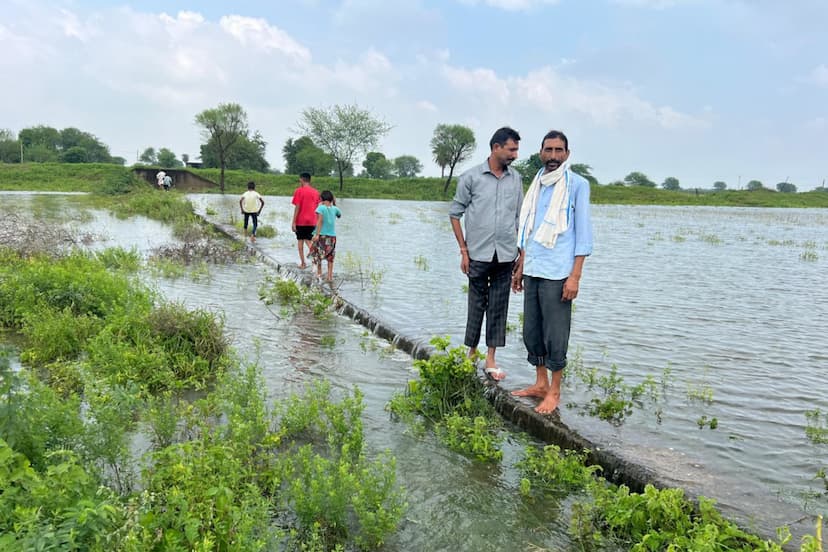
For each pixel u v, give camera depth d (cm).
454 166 6688
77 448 365
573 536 348
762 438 460
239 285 1049
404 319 802
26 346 646
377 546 333
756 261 1611
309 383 577
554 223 473
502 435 479
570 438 452
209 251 1403
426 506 374
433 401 521
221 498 307
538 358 521
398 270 1237
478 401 523
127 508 291
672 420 489
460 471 420
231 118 5050
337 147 5938
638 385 574
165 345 612
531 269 488
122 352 566
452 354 537
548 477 409
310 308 900
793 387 584
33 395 379
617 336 765
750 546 309
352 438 429
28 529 252
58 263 991
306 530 340
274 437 426
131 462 389
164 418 434
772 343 748
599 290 1100
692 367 641
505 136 543
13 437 337
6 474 299
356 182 6556
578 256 466
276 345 701
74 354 617
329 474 379
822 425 488
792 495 372
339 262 1316
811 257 1708
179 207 2478
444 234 2127
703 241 2186
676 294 1079
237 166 9006
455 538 343
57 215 2253
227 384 508
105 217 2331
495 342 579
